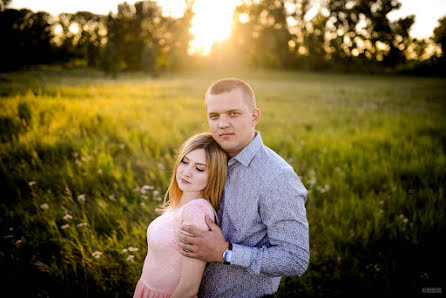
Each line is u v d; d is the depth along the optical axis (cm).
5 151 489
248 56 6762
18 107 717
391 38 6009
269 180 138
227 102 144
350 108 1223
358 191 420
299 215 137
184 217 142
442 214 329
